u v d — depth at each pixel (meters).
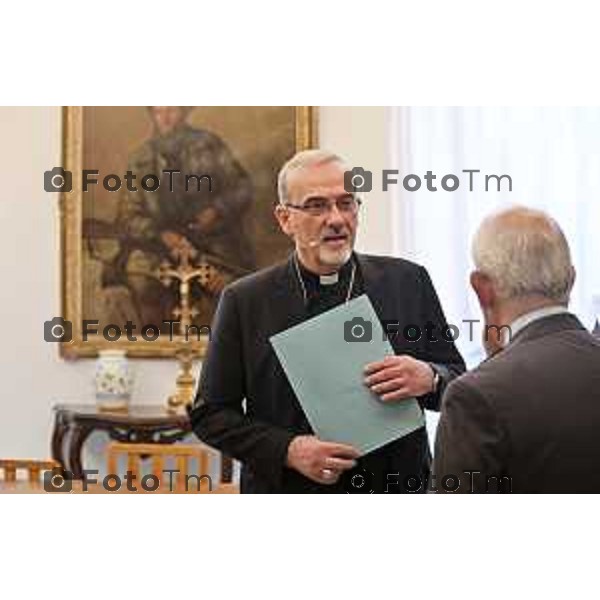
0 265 4.79
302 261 2.11
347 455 1.94
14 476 2.89
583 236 4.40
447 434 1.59
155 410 4.61
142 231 4.80
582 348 1.62
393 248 4.50
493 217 1.69
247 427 2.05
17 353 4.80
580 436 1.55
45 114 4.78
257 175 4.77
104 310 4.80
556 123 4.41
